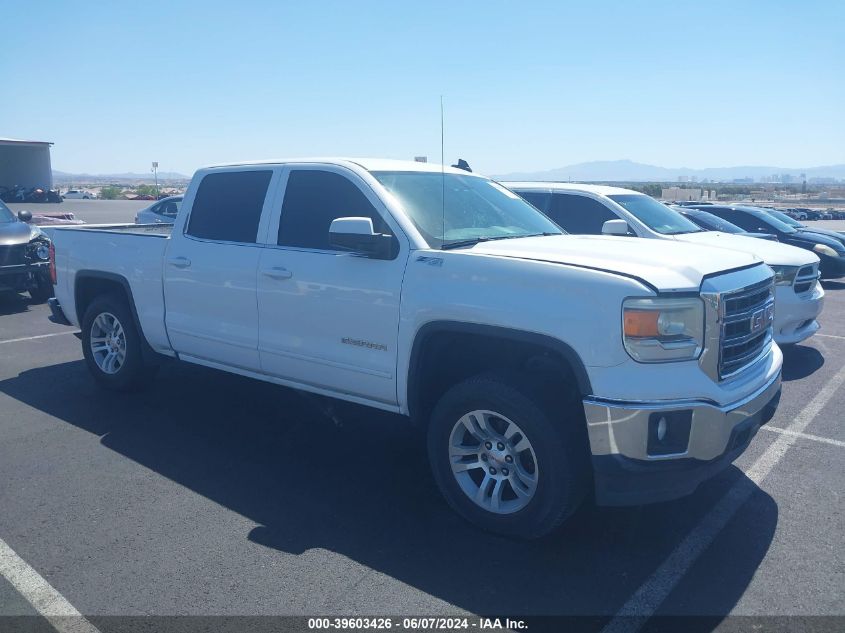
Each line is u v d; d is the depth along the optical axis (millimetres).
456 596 3438
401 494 4562
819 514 4285
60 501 4414
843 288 14320
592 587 3520
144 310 6020
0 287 10742
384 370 4441
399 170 5059
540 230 5250
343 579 3576
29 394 6539
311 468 4957
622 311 3543
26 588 3490
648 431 3520
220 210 5516
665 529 4109
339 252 4691
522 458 3979
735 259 4188
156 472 4852
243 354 5289
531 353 4031
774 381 4148
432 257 4230
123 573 3621
